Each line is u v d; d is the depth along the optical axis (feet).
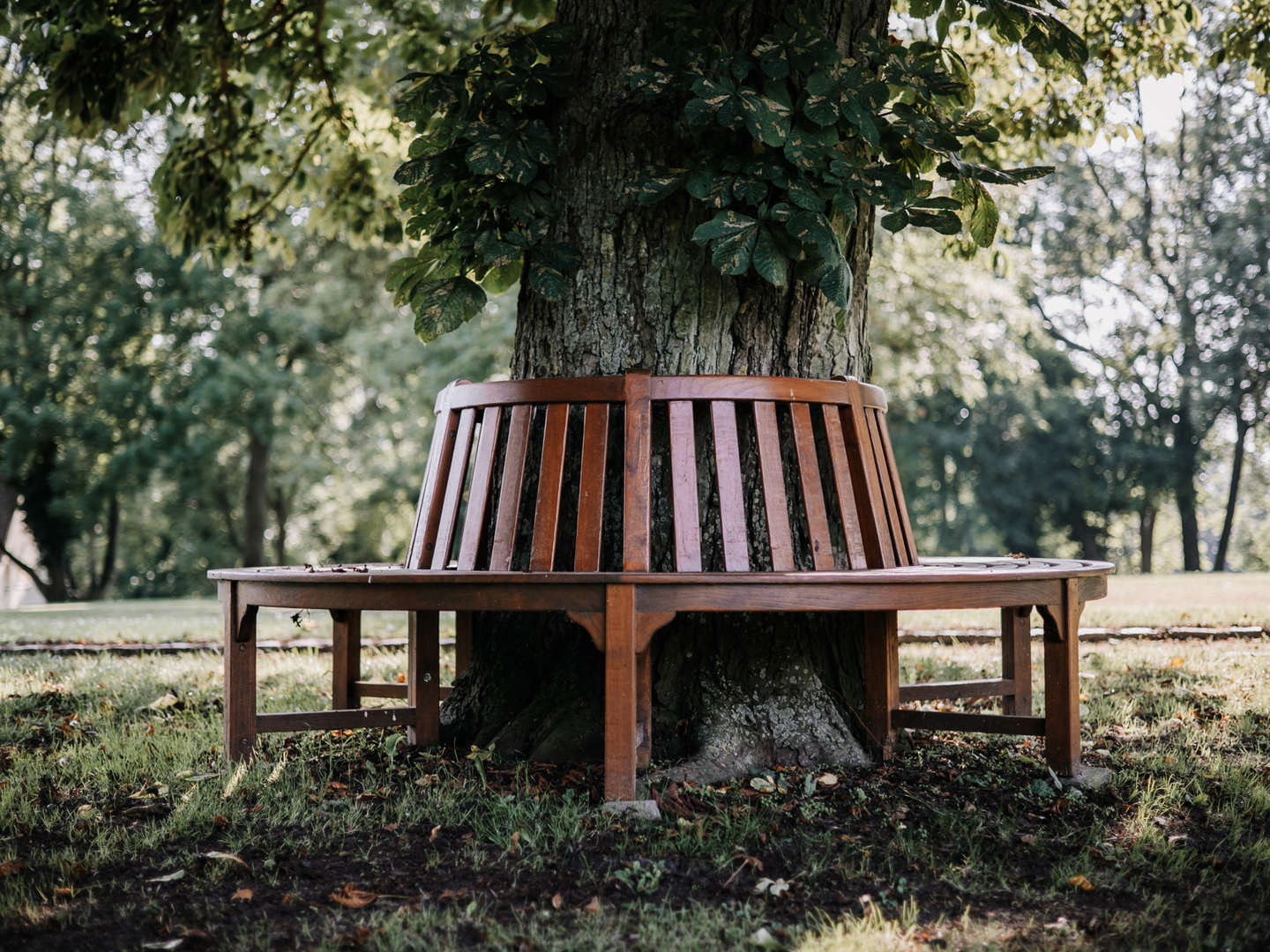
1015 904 8.57
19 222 76.95
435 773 11.90
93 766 12.59
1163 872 9.23
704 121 11.75
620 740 10.36
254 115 25.98
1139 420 110.01
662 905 8.39
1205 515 131.75
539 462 13.21
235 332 79.15
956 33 26.17
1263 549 133.69
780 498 11.66
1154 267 102.94
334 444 92.02
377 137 27.84
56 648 26.03
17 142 72.84
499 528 11.68
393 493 91.15
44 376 78.54
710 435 12.69
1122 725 14.75
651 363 12.90
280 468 96.78
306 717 12.45
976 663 21.07
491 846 9.67
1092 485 108.68
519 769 11.77
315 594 11.10
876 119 12.90
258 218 26.09
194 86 22.41
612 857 9.36
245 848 9.72
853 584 10.32
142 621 35.81
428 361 67.41
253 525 88.07
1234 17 25.70
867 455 12.62
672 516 12.43
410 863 9.33
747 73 12.19
